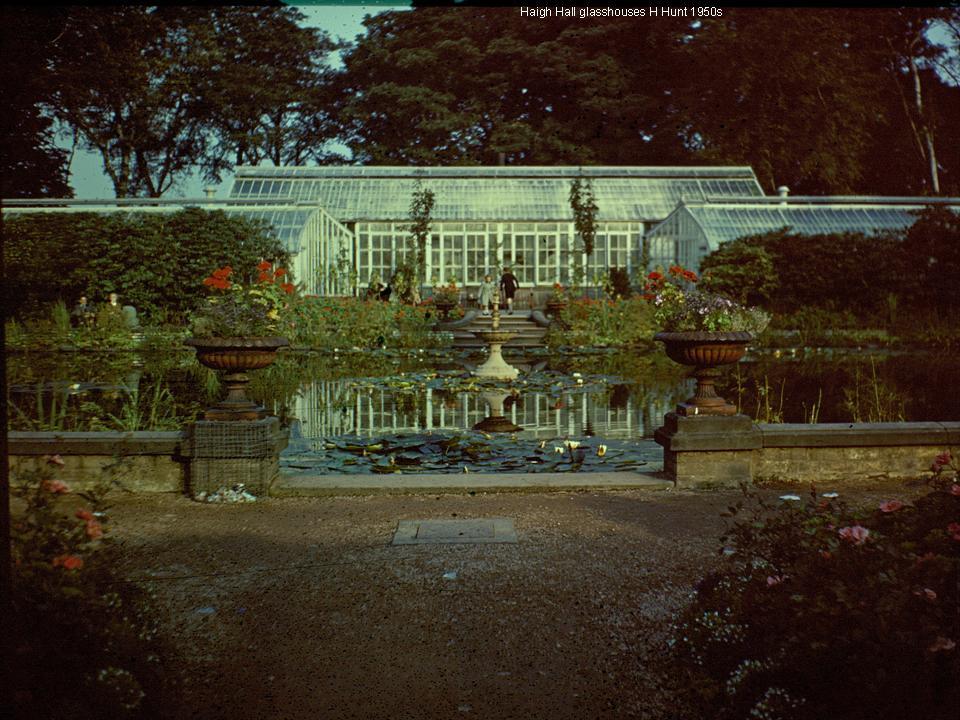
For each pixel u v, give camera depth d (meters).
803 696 2.90
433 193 34.12
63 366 16.91
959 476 3.69
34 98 12.76
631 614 4.12
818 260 26.98
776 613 3.10
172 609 4.20
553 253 34.78
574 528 5.62
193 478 6.51
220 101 41.66
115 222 26.41
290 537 5.46
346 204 35.00
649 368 17.41
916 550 3.13
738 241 27.86
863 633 2.69
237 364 6.57
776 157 41.88
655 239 34.50
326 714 3.20
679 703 3.22
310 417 11.09
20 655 2.58
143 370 16.33
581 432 9.88
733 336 6.79
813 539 3.33
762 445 6.84
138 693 2.80
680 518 5.84
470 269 34.66
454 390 13.96
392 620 4.07
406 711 3.22
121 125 40.06
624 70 42.66
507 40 43.09
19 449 6.49
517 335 24.88
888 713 2.67
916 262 27.08
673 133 41.75
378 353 20.73
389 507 6.23
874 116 41.09
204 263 26.05
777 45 39.22
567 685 3.42
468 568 4.81
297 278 27.70
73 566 2.86
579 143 42.88
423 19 43.75
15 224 26.02
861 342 21.72
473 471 7.61
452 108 44.62
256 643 3.81
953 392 12.79
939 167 43.69
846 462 7.00
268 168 36.28
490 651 3.72
